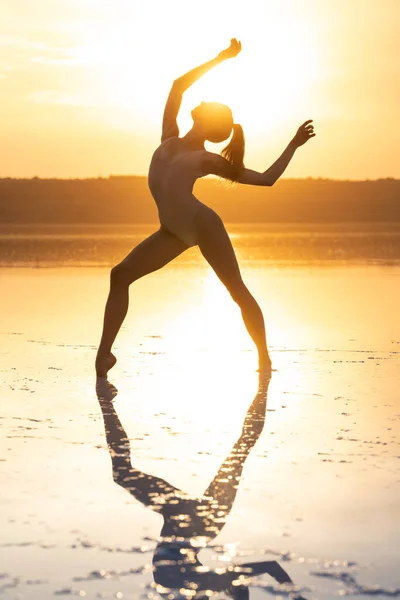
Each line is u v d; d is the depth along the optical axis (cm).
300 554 394
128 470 525
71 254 2967
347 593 355
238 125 920
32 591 357
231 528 427
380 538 413
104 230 5497
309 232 4772
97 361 863
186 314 1368
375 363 920
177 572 375
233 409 699
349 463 538
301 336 1116
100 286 1809
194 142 928
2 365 917
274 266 2328
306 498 471
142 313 1384
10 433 618
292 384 809
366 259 2583
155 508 456
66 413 687
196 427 638
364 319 1284
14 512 450
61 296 1623
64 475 514
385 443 586
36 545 405
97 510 453
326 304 1470
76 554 395
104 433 618
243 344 1063
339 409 697
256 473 519
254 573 375
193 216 912
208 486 493
